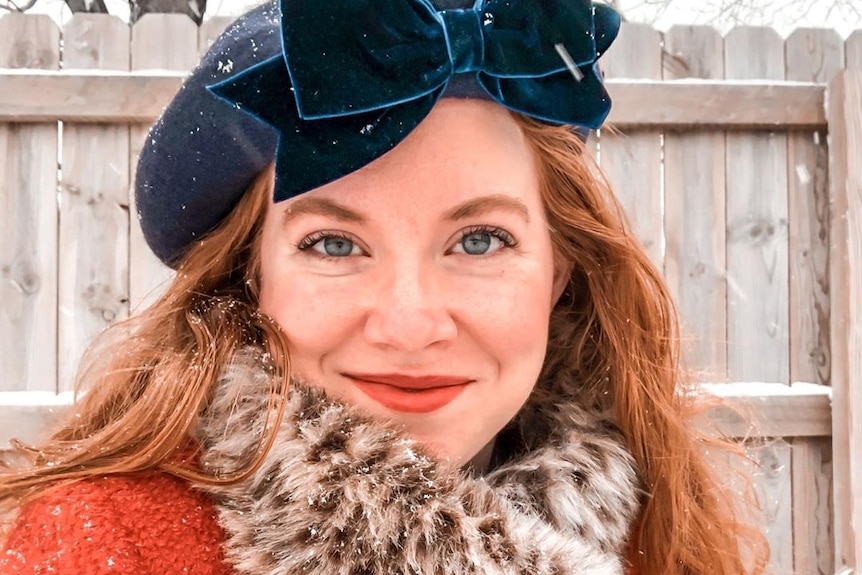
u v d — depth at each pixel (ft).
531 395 3.40
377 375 2.49
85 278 6.76
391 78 2.32
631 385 3.48
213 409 2.52
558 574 2.30
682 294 7.27
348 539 2.15
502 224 2.60
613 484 3.15
